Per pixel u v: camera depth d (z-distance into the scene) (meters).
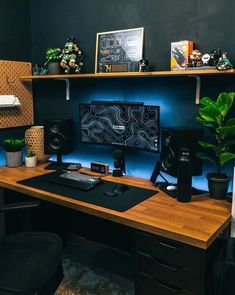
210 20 1.98
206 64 1.89
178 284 1.53
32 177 2.34
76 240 2.84
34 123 3.07
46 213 2.52
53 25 2.78
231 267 1.48
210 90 2.04
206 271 1.49
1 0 2.67
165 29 2.17
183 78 2.15
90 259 2.54
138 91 2.37
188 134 1.94
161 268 1.58
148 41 2.25
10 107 2.82
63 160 2.92
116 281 2.23
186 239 1.43
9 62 2.76
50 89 2.91
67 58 2.51
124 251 2.61
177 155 1.92
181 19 2.09
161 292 1.60
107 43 2.43
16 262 1.54
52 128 2.59
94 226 2.73
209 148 2.02
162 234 1.50
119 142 2.35
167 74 1.93
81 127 2.54
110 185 2.16
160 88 2.26
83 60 2.62
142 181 2.26
